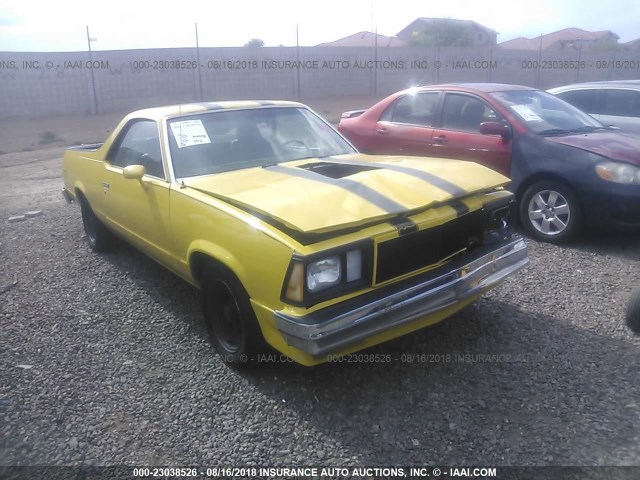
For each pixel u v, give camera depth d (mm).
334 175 3951
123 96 21000
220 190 3625
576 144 5707
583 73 26781
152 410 3266
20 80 19484
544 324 4074
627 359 3602
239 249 3281
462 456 2811
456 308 3633
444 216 3396
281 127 4738
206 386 3479
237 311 3521
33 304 4777
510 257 3770
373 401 3262
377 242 3137
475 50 26578
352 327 2988
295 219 3025
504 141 6156
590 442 2867
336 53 24297
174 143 4285
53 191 9984
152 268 5516
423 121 7039
